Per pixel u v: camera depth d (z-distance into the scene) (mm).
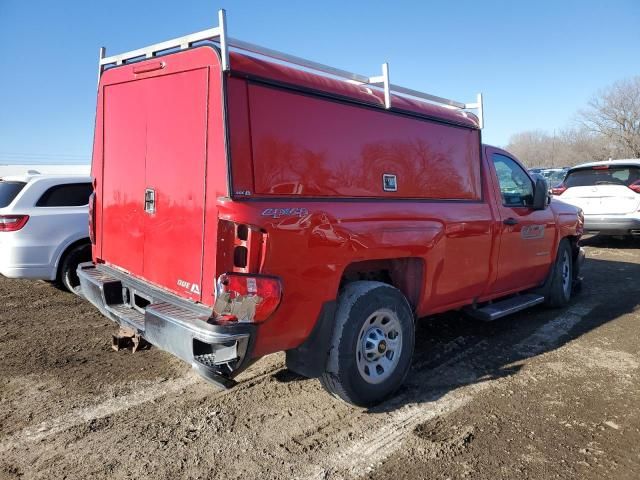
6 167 22422
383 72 4043
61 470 3137
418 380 4535
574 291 7684
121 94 4309
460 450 3402
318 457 3311
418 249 4234
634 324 6195
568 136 66625
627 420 3842
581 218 7273
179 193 3633
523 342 5547
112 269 4602
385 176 4086
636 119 52781
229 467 3191
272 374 4586
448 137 4766
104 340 5422
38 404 3973
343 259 3637
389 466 3219
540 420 3820
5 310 6496
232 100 3191
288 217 3289
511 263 5562
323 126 3645
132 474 3105
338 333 3693
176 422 3729
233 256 3197
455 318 6383
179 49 3584
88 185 7293
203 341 3084
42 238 6793
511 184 5719
